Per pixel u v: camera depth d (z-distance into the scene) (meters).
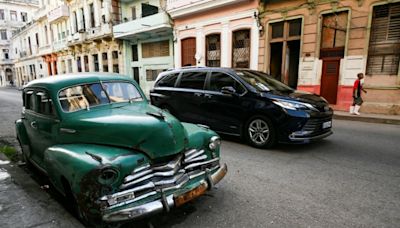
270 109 5.31
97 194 2.31
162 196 2.55
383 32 9.74
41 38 37.62
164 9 18.33
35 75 42.41
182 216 2.98
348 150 5.45
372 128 7.75
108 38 23.42
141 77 21.89
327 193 3.49
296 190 3.59
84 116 3.12
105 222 2.31
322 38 11.24
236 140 6.31
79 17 27.62
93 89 3.55
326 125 5.55
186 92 6.88
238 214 3.00
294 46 12.93
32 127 3.96
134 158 2.53
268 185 3.76
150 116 2.90
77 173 2.39
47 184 3.94
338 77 10.89
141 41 21.20
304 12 11.44
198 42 16.17
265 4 12.64
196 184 2.88
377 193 3.48
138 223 2.82
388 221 2.82
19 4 53.28
